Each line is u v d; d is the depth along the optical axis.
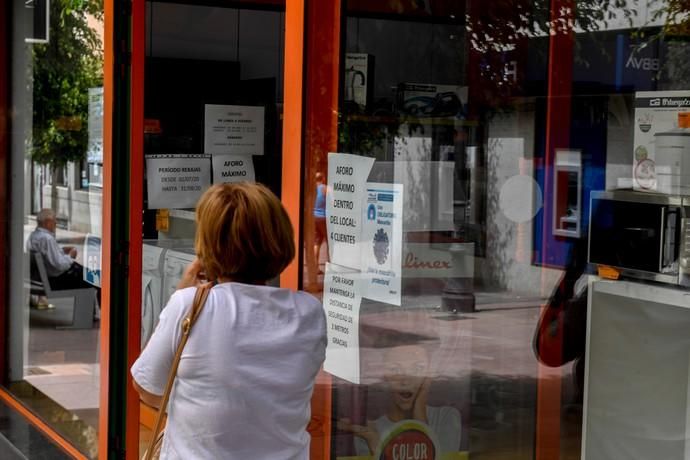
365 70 4.67
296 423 3.08
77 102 6.44
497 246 4.77
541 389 4.67
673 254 3.92
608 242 4.23
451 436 4.86
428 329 4.81
